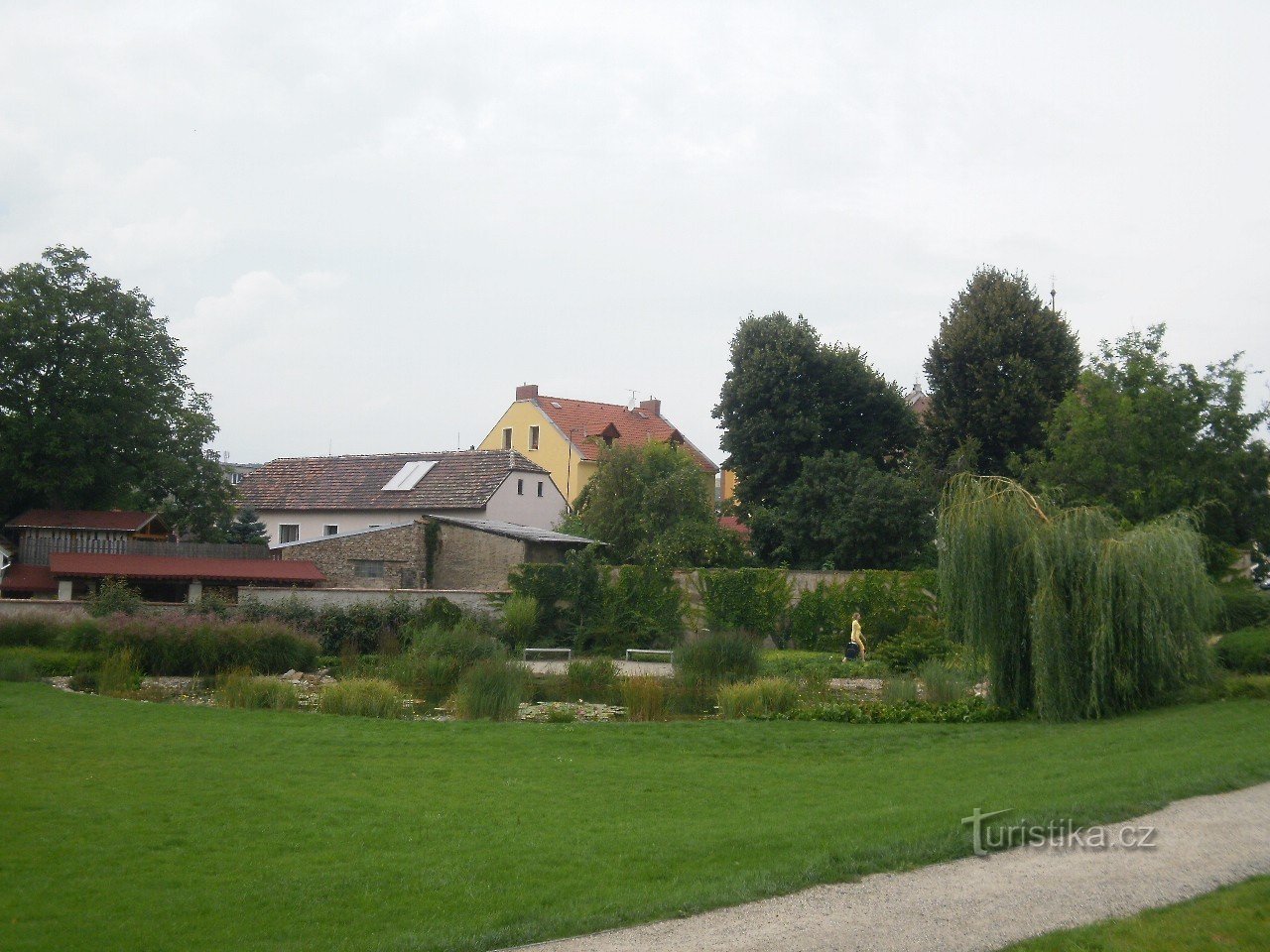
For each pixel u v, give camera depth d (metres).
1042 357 46.12
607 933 7.41
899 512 42.12
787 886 8.23
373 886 8.80
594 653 36.06
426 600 35.72
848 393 49.16
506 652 29.31
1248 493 30.64
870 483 42.56
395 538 42.75
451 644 28.44
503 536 41.41
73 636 27.67
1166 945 6.65
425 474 55.59
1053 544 19.20
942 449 47.06
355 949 7.31
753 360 48.31
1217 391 30.95
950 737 17.39
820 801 12.09
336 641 33.34
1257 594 26.70
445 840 10.30
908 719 19.73
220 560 41.19
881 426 49.88
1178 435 30.70
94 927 7.78
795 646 37.00
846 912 7.65
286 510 56.38
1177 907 7.43
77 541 41.50
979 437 46.22
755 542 46.06
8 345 41.12
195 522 48.69
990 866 8.69
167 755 14.75
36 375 42.28
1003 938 7.03
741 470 49.06
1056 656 18.75
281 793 12.34
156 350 45.66
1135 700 19.25
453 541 42.50
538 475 56.16
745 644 28.52
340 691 20.61
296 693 21.86
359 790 12.62
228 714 19.28
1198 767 12.34
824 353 48.78
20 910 8.12
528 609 35.66
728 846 9.78
